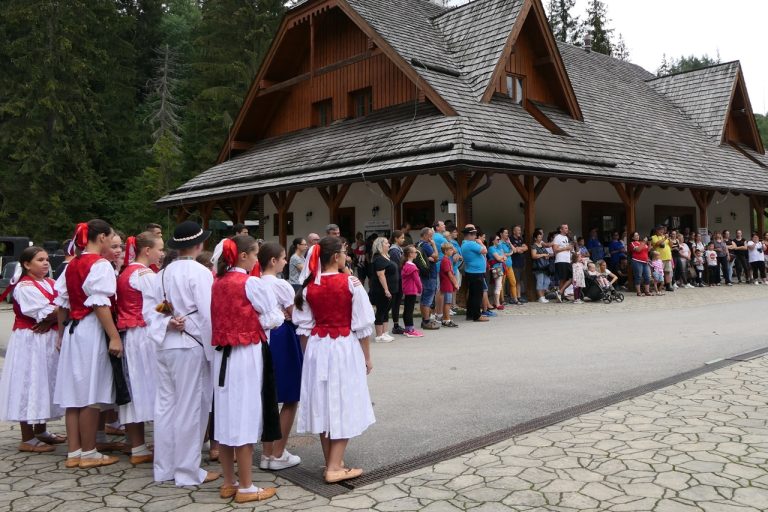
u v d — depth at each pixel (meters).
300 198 20.89
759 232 24.38
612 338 9.73
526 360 8.21
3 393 5.27
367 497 4.02
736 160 24.25
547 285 15.02
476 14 18.58
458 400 6.33
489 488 4.04
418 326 11.78
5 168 33.12
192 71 45.53
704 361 7.78
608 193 20.22
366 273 16.23
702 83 27.06
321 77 20.53
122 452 5.43
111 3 37.88
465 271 12.22
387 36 16.80
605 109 21.91
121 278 5.05
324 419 4.34
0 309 19.22
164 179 33.53
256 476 4.59
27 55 32.81
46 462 5.06
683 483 4.00
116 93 38.22
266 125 23.23
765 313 12.55
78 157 33.69
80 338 4.86
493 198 16.86
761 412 5.50
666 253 17.81
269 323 4.26
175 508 4.00
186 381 4.46
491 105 16.34
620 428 5.17
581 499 3.81
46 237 32.09
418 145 14.64
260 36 39.19
